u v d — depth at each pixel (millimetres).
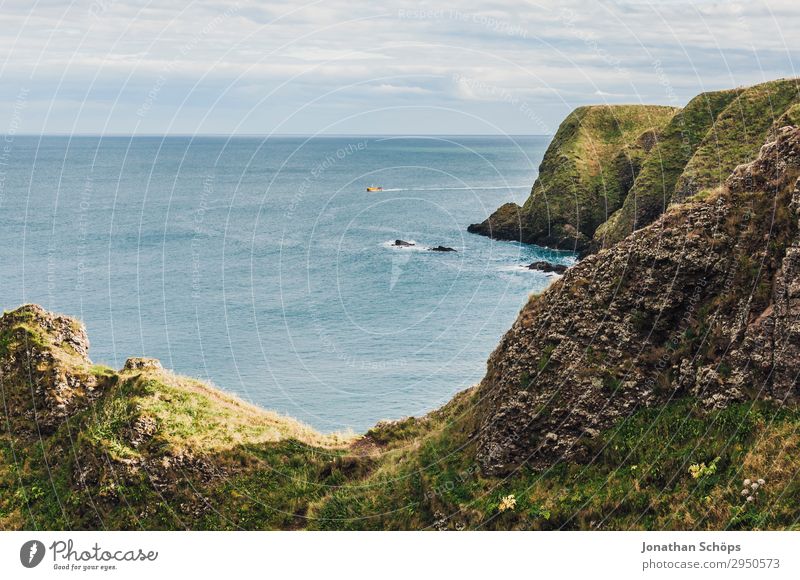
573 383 22547
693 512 18516
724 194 23422
